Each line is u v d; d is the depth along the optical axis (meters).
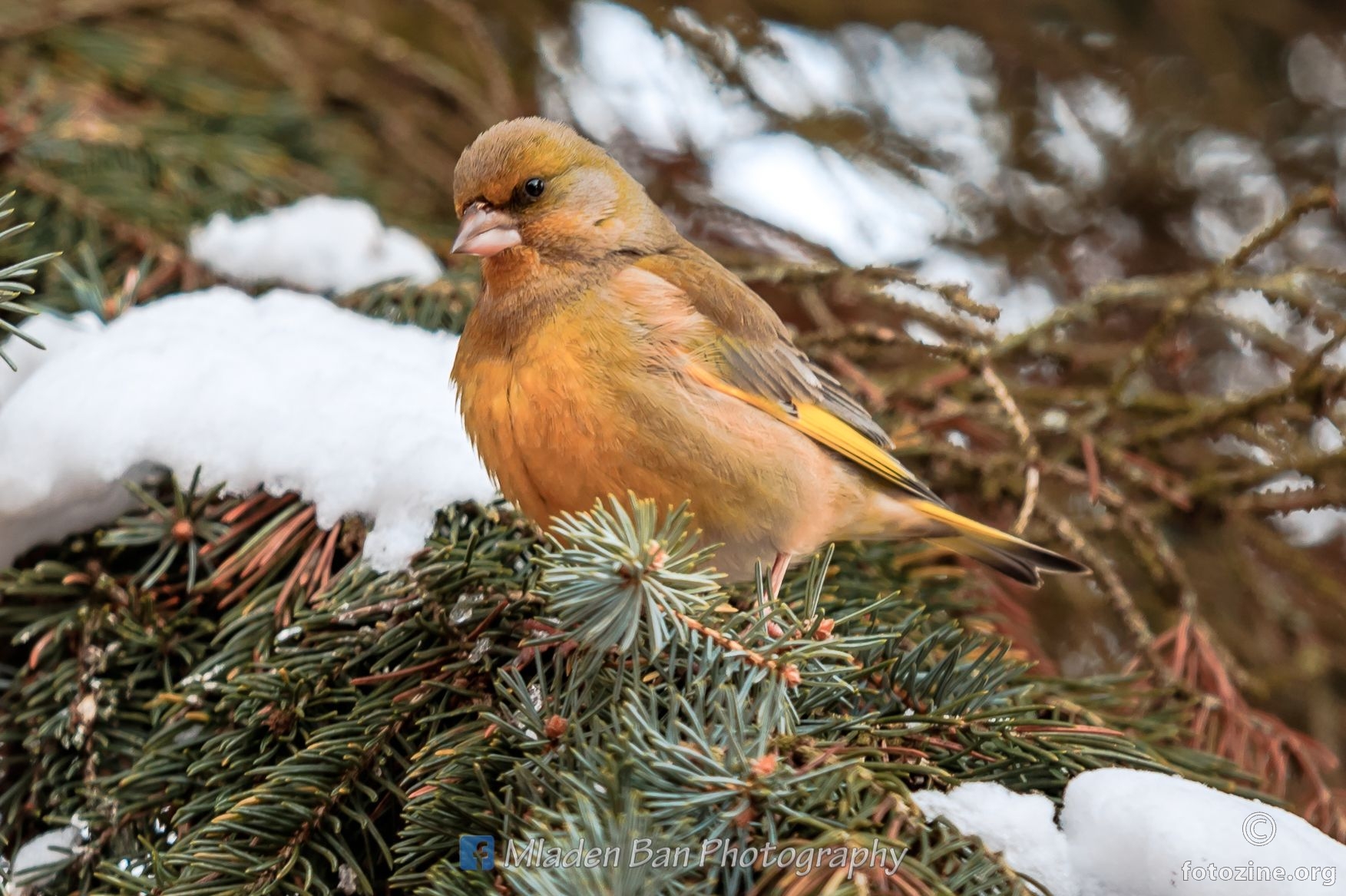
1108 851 4.98
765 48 12.34
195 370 7.39
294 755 5.86
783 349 7.34
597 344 6.62
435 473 7.02
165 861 5.52
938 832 5.07
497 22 12.62
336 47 11.91
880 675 6.14
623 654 5.46
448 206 11.29
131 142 9.74
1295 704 10.88
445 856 5.40
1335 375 8.73
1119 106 13.24
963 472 9.67
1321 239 13.07
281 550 7.07
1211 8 13.19
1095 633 10.86
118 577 7.14
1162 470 9.93
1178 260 13.30
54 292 8.76
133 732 6.65
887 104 13.02
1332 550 11.78
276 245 9.03
